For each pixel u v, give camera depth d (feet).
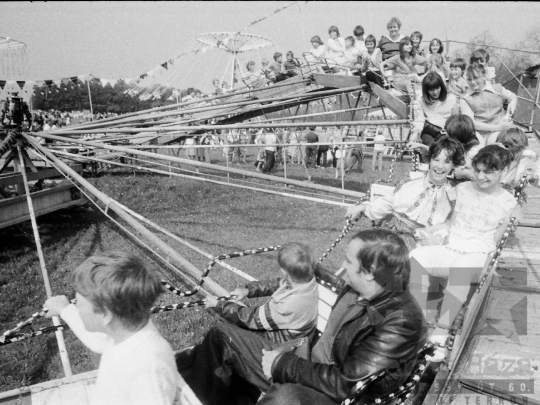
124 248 29.76
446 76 33.32
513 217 12.98
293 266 10.75
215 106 39.99
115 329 7.02
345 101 58.29
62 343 15.03
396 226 15.20
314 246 30.22
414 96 22.47
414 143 20.65
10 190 37.27
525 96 45.16
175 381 7.16
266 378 9.94
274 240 31.45
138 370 6.70
